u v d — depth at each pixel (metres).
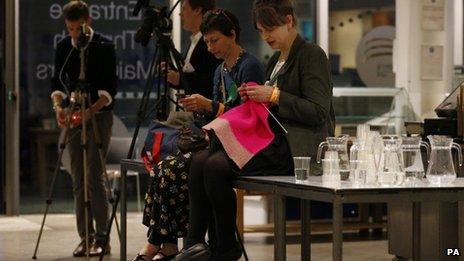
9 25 12.99
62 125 9.08
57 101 9.25
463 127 7.09
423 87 13.38
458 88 7.63
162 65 7.85
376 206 11.09
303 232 6.00
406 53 13.34
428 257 7.52
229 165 5.84
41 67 13.36
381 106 11.48
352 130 10.99
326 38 14.18
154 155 7.11
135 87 13.64
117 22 13.56
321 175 5.81
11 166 12.97
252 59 6.76
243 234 10.34
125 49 13.60
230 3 14.19
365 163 5.12
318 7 14.18
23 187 13.25
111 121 9.27
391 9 14.47
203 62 7.67
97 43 9.10
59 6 13.41
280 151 5.90
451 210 7.21
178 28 13.60
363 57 14.45
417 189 4.83
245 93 5.91
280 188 5.22
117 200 7.96
